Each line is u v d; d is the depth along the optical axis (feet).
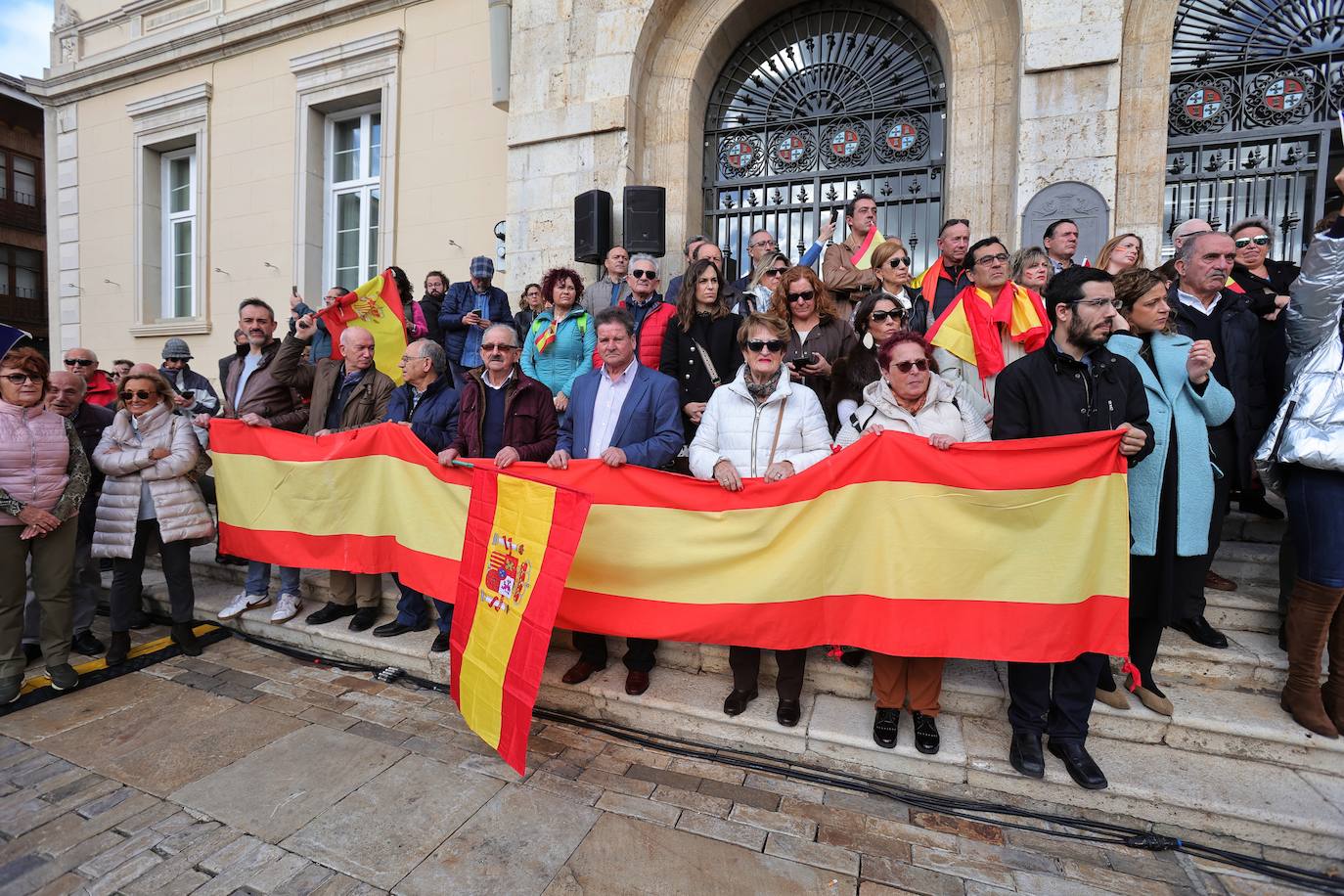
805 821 7.55
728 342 11.55
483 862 6.89
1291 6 15.34
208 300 28.81
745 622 8.66
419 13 23.94
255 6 26.50
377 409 12.59
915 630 7.97
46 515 10.23
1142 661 8.32
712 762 8.75
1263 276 11.75
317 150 26.61
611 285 15.35
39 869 6.84
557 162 19.74
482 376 11.18
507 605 8.51
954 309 9.94
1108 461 7.45
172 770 8.59
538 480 8.43
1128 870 6.79
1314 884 6.52
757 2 19.07
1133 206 15.49
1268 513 11.86
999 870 6.77
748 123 20.33
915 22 18.54
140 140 30.35
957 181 17.11
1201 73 15.79
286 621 12.69
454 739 9.32
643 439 10.00
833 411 10.25
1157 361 8.41
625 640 10.80
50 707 10.25
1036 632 7.58
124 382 11.72
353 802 7.88
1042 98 15.12
